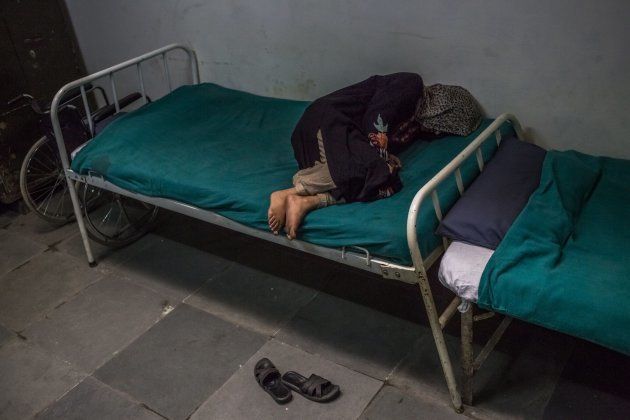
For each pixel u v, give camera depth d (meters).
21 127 3.30
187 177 2.32
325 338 2.30
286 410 2.01
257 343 2.32
